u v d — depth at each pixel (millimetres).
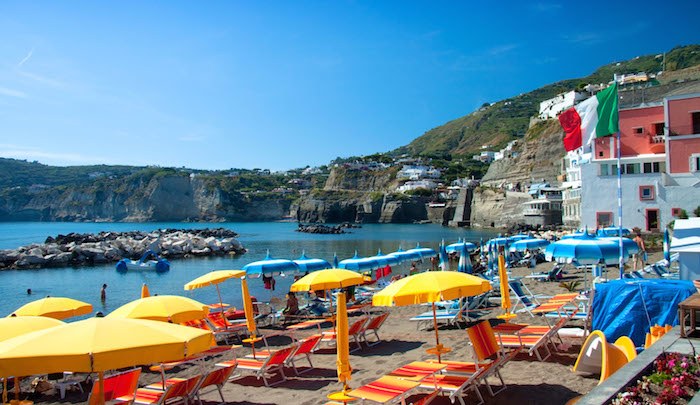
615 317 10984
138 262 58219
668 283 11031
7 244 106188
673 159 45406
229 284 40469
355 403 10109
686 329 8672
